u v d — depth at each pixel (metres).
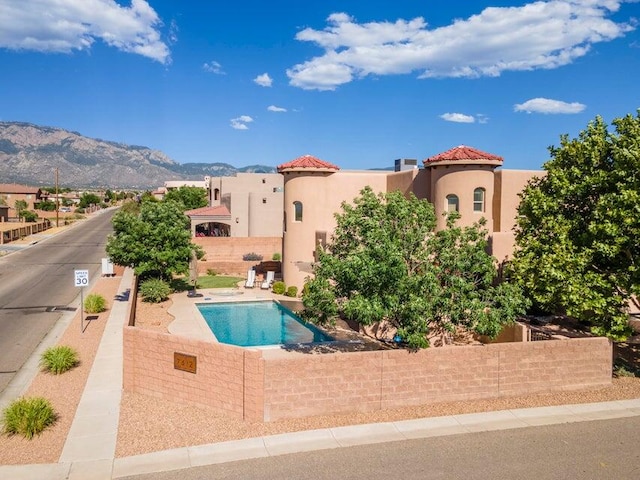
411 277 14.29
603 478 10.45
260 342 21.53
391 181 30.59
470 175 25.12
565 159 18.88
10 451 11.13
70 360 16.31
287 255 30.59
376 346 19.64
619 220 15.80
